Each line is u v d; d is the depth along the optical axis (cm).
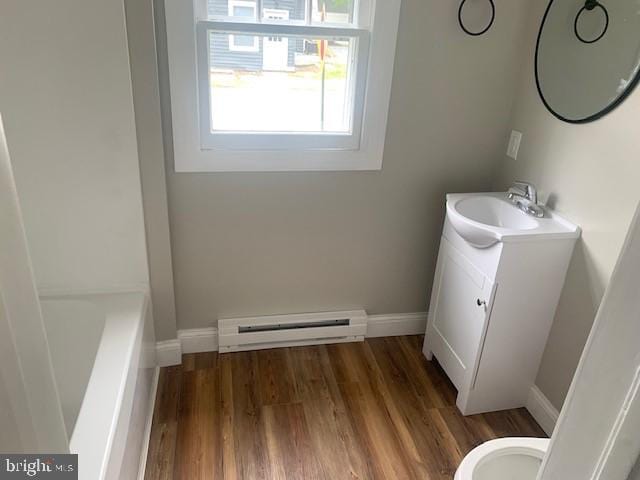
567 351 188
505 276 177
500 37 203
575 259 180
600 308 48
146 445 180
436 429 198
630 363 44
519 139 211
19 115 165
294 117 202
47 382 65
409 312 254
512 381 204
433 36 197
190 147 193
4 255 53
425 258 241
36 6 154
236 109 196
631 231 44
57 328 184
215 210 207
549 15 189
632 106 154
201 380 217
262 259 222
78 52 161
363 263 235
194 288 222
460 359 205
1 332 52
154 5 169
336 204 219
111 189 182
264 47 188
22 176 173
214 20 180
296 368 228
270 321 232
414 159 218
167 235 200
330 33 189
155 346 217
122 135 175
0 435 52
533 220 186
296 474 175
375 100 201
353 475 176
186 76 181
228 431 191
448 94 208
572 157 180
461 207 205
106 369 149
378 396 214
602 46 164
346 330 242
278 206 213
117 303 187
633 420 44
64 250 187
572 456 52
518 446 144
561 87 184
